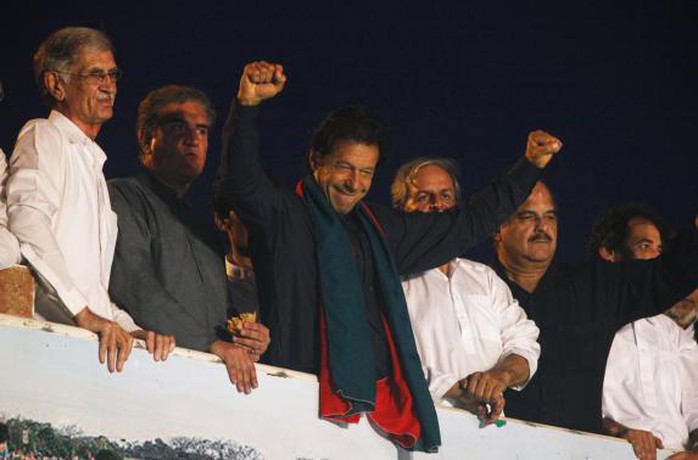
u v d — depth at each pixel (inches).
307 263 450.3
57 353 382.3
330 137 465.7
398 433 445.4
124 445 390.0
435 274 501.0
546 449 497.7
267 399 424.5
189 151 486.3
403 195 522.9
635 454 526.9
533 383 518.6
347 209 466.3
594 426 523.2
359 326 442.0
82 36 436.5
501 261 539.8
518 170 499.2
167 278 449.7
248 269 493.7
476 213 490.9
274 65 431.8
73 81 433.1
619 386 547.2
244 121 434.6
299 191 464.8
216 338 427.8
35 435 373.1
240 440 414.6
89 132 436.8
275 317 446.3
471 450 474.9
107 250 426.6
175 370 406.0
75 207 416.5
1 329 373.7
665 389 552.7
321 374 437.7
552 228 534.0
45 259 393.7
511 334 503.5
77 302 393.7
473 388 474.3
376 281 462.3
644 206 610.5
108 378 390.6
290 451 425.4
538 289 534.0
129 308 438.0
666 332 561.9
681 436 548.7
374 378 438.0
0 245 388.8
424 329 492.1
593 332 531.8
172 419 401.7
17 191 403.9
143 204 455.2
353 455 440.1
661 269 539.8
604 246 607.8
